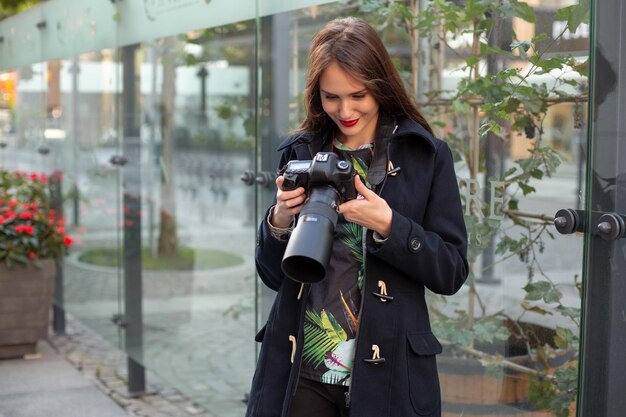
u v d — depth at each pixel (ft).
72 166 17.26
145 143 14.92
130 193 14.48
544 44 8.09
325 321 6.23
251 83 11.71
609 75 6.74
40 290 16.03
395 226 5.76
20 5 28.45
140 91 14.60
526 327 8.68
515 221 8.74
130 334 14.38
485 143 9.09
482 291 9.21
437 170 6.21
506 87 8.56
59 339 18.16
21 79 21.26
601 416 6.92
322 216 5.46
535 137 8.51
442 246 5.98
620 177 6.70
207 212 21.90
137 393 14.28
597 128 6.82
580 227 7.02
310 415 6.36
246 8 10.73
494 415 9.11
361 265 6.23
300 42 10.39
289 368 6.35
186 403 13.82
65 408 13.32
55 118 18.34
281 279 6.64
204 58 13.80
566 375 8.20
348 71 5.90
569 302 8.13
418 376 6.10
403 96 6.24
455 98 9.30
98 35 15.53
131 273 14.40
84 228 16.56
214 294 12.52
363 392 5.98
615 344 6.79
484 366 9.22
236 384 11.71
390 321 6.04
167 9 12.97
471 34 9.13
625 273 6.67
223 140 23.45
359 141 6.43
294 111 10.58
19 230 15.62
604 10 6.75
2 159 24.02
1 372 15.26
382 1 9.88
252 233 12.02
